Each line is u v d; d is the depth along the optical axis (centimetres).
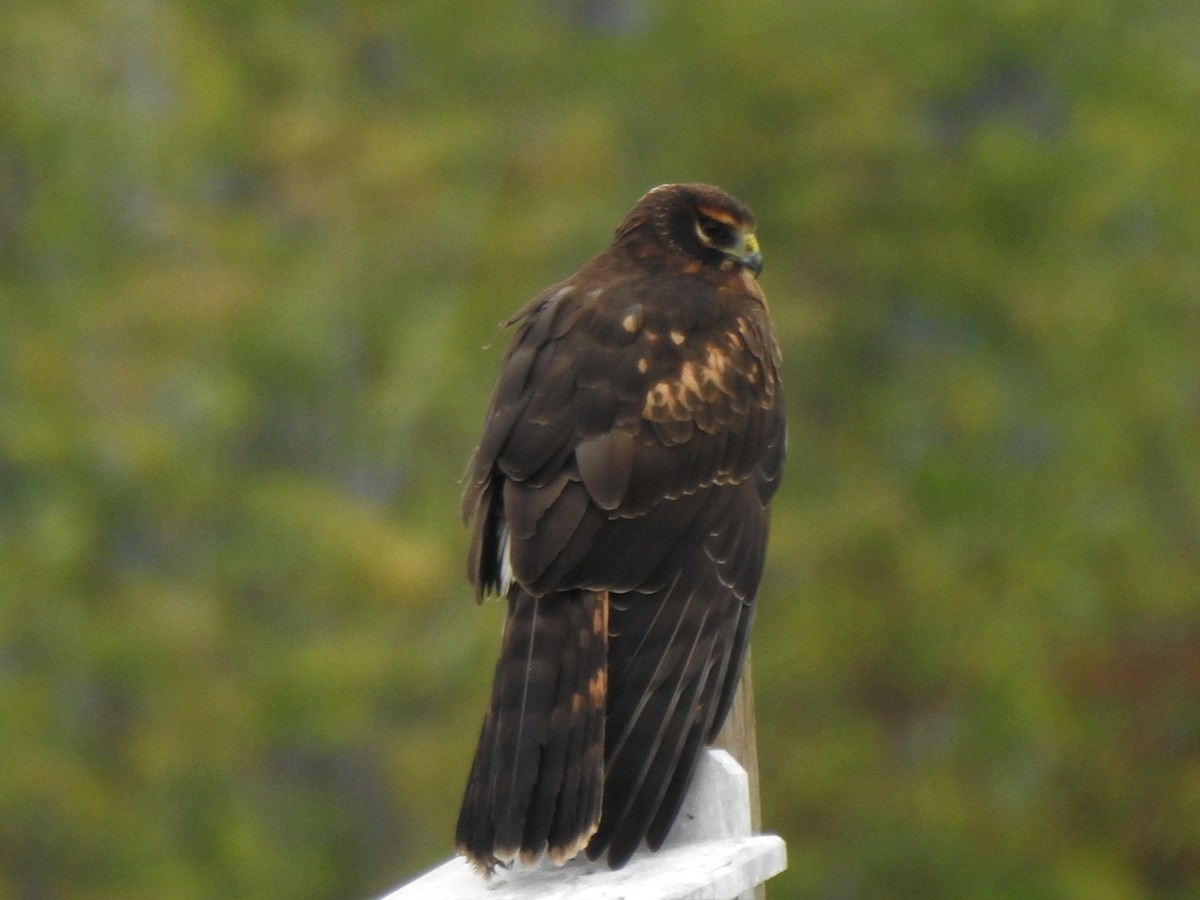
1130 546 1806
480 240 2012
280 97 2127
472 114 2123
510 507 568
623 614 561
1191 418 1959
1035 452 2031
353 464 1941
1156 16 2245
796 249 2078
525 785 517
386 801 1859
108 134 2027
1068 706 1642
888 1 2130
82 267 2020
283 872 1800
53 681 1775
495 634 1722
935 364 2031
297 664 1727
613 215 2053
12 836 1711
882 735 1733
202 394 1834
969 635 1739
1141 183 2081
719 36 2078
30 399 1862
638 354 606
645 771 535
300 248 2033
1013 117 2217
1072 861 1596
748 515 607
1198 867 1560
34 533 1809
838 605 1752
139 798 1766
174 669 1770
